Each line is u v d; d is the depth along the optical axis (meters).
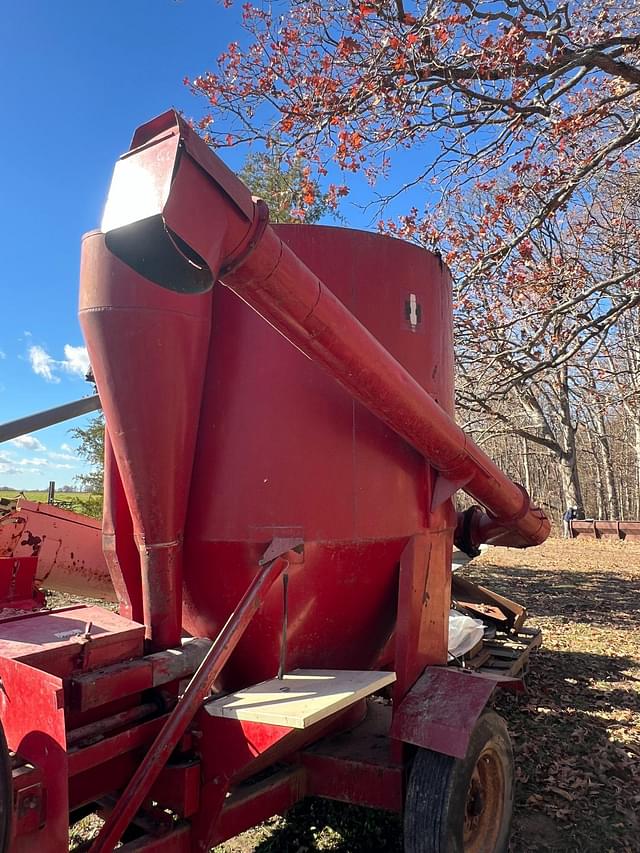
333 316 2.71
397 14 7.62
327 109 7.74
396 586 3.71
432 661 3.72
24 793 2.13
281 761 3.48
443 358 4.16
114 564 3.32
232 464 3.34
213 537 3.30
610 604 11.31
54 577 3.83
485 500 4.41
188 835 2.81
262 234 2.33
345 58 7.65
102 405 3.15
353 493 3.47
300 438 3.39
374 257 3.78
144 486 3.08
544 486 47.78
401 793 3.21
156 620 3.09
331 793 3.38
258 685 3.08
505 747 3.48
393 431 3.67
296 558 3.22
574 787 4.46
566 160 9.09
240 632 2.88
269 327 3.45
